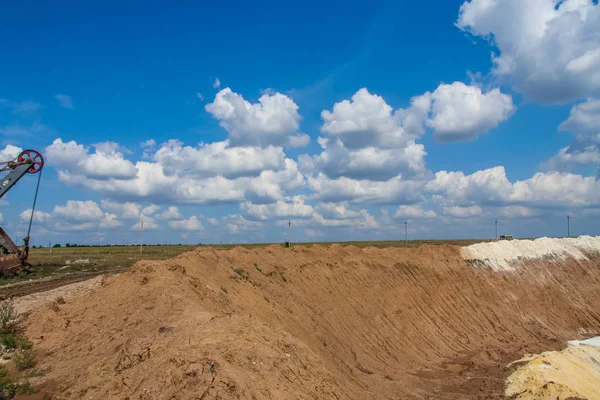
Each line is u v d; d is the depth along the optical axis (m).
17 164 49.22
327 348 29.31
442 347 39.44
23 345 19.91
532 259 60.62
